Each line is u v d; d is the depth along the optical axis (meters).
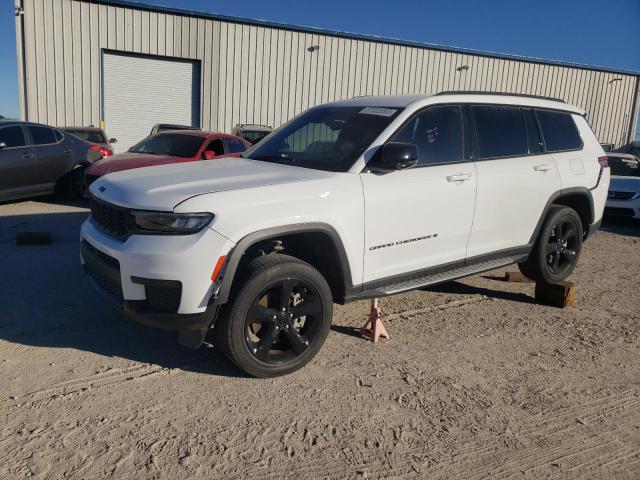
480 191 4.90
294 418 3.40
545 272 5.74
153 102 21.78
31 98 19.88
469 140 4.98
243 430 3.25
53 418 3.28
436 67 25.17
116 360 4.05
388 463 3.02
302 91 23.34
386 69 24.39
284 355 3.95
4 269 6.11
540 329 5.09
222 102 22.41
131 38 20.72
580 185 5.91
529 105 5.65
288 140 5.00
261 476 2.86
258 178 3.96
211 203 3.53
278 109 23.17
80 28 20.02
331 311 4.04
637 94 30.11
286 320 3.85
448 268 4.86
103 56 20.62
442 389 3.85
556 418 3.54
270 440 3.17
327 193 3.96
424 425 3.39
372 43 23.94
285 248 4.25
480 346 4.63
